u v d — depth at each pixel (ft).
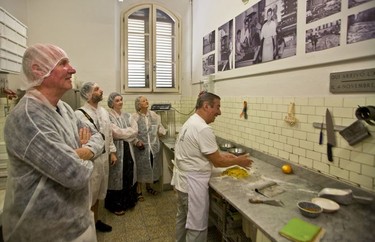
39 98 3.70
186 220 6.03
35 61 3.63
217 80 10.05
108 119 8.31
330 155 5.12
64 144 3.52
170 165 11.31
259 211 4.23
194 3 12.26
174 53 13.30
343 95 4.83
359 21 4.44
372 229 3.65
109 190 9.38
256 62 7.52
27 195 3.47
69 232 3.75
